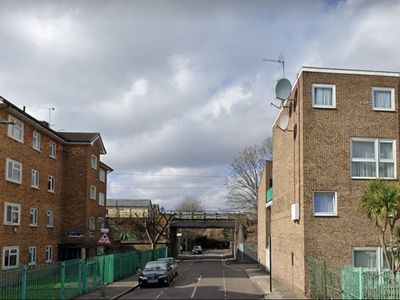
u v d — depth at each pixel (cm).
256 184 7731
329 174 2533
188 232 10900
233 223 7225
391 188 2120
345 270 2042
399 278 1917
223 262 6222
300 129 2575
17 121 3484
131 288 2938
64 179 4650
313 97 2573
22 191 3562
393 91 2630
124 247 6044
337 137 2561
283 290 2691
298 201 2592
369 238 2503
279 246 3225
